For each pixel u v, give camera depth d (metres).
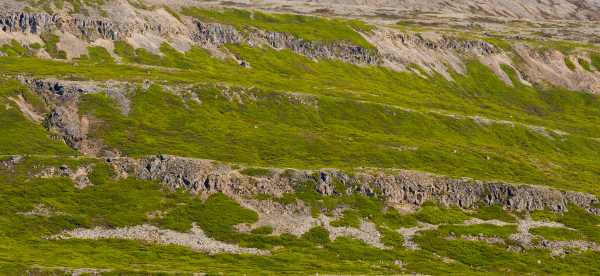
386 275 111.25
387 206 144.38
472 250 131.75
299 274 107.25
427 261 124.12
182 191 138.25
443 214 145.50
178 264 109.50
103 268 101.12
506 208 153.25
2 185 131.25
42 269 97.00
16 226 120.00
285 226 132.00
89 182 136.62
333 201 141.50
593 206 159.00
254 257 118.12
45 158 139.88
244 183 141.00
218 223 129.75
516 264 127.44
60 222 123.62
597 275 125.31
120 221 126.56
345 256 123.06
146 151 166.00
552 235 141.88
